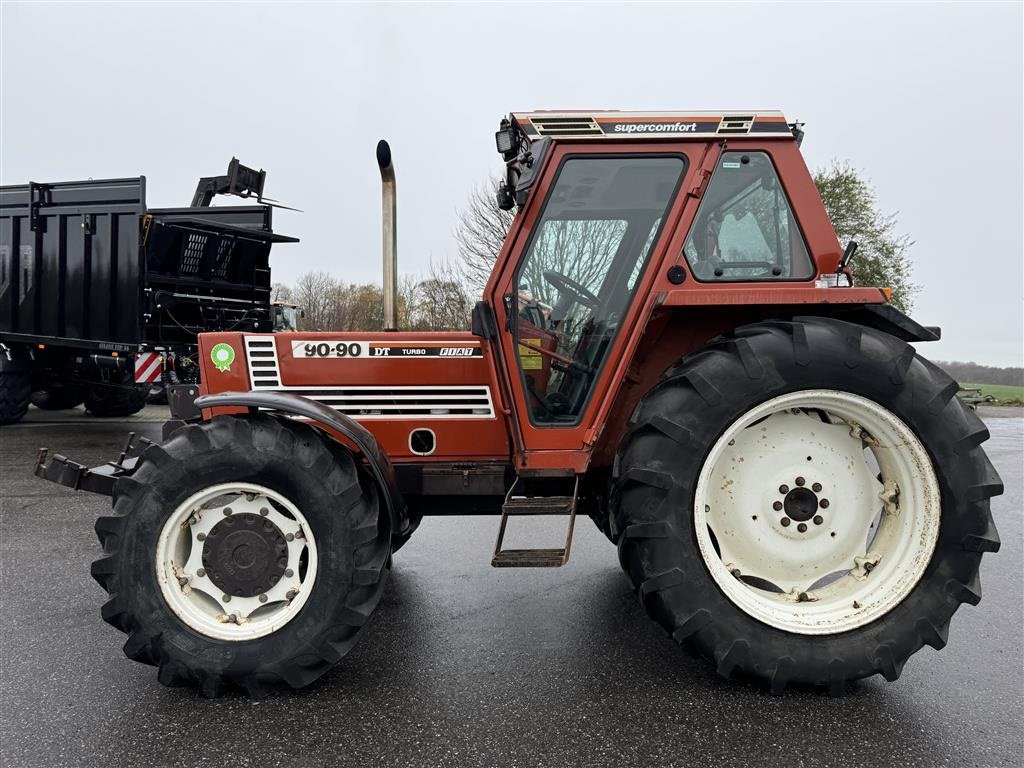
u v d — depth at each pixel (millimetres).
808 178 2537
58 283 7648
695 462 2240
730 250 2553
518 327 2641
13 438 7691
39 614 3012
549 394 2707
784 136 2520
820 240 2529
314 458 2268
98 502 5129
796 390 2252
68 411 10672
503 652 2646
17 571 3584
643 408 2320
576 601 3195
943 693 2334
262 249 8336
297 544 2348
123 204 7227
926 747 2016
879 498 2457
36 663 2553
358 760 1947
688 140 2523
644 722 2139
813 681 2262
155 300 7320
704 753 1979
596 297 2672
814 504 2449
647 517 2242
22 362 8289
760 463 2447
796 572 2465
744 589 2334
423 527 4594
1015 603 3180
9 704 2260
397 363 2910
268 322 8586
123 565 2250
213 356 2922
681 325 2684
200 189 8562
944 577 2283
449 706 2240
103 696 2311
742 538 2451
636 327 2484
